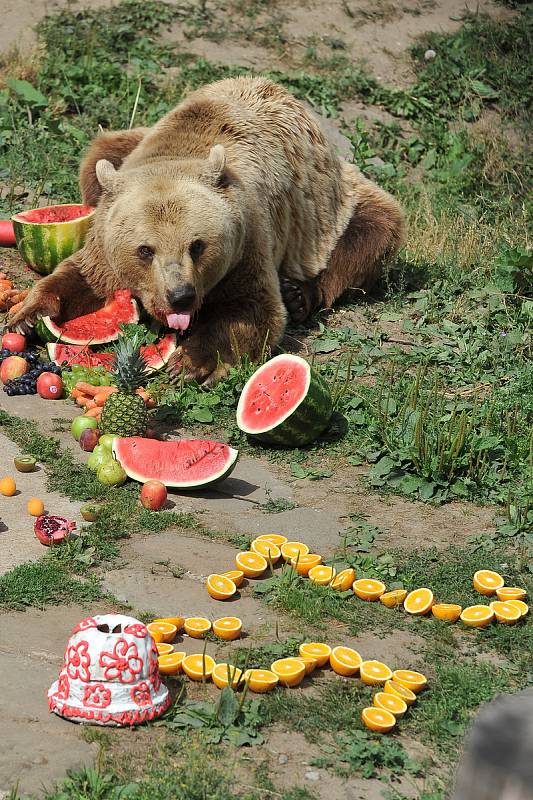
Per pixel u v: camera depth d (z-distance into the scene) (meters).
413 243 12.50
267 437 7.75
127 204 8.49
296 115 10.64
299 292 10.28
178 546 6.23
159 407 8.24
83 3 17.14
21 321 8.95
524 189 15.27
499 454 7.84
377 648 5.39
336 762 4.42
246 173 9.43
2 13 16.66
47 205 12.01
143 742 4.43
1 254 10.89
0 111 14.27
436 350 9.70
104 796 4.04
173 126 9.74
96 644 4.46
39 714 4.54
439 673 5.18
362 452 7.78
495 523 6.96
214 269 8.58
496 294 10.84
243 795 4.14
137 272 8.56
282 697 4.84
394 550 6.48
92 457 7.07
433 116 16.47
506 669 5.29
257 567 5.95
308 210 10.52
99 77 15.47
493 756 2.10
